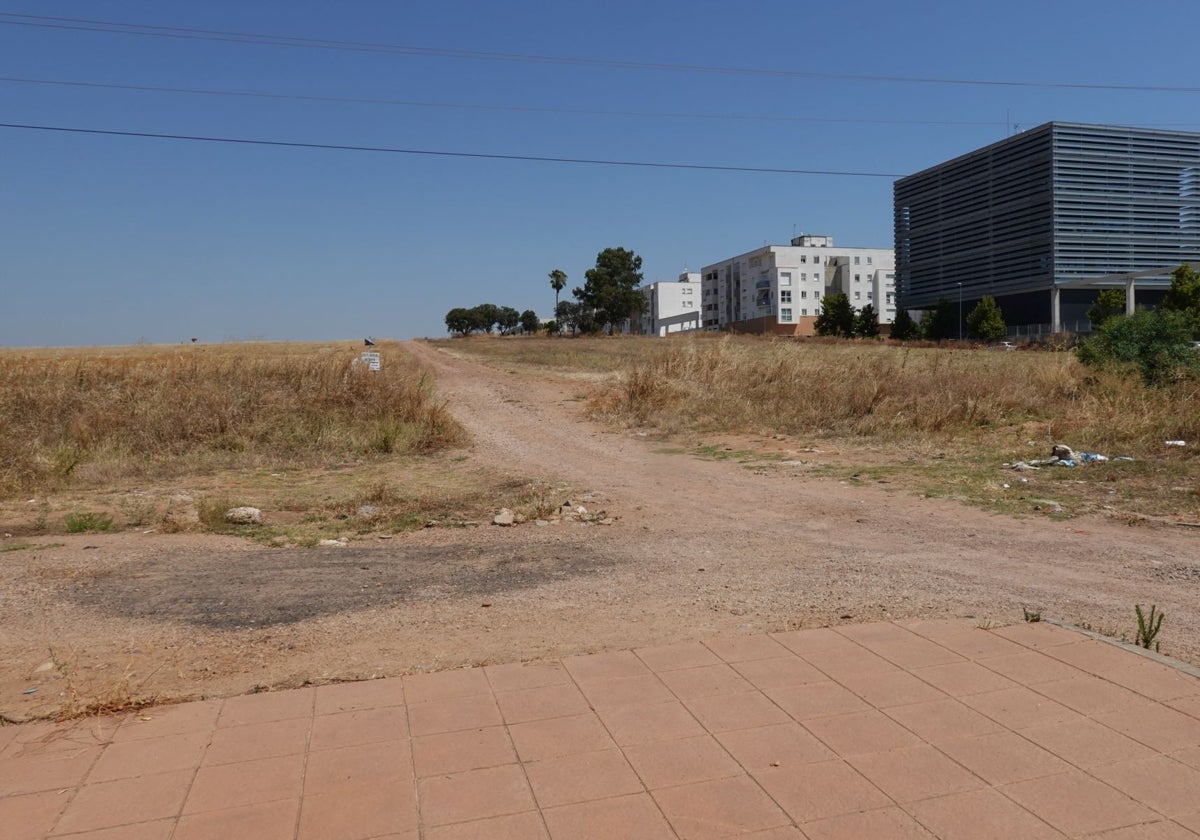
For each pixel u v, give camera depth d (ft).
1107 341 61.98
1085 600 17.65
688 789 9.52
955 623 15.38
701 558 22.25
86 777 10.04
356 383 60.59
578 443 52.70
